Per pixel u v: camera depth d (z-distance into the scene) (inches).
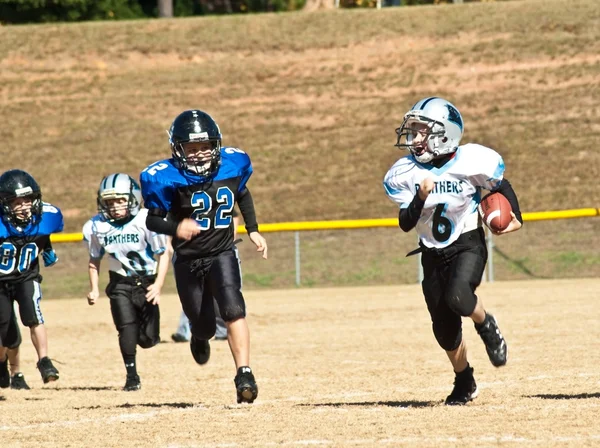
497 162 620.7
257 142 2947.8
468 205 622.5
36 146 2987.2
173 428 587.2
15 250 832.9
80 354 1162.0
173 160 668.1
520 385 751.1
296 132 2982.3
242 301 659.4
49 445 555.2
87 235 872.3
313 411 628.4
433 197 617.0
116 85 3250.5
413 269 2073.1
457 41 3299.7
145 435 570.3
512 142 2851.9
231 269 666.2
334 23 3437.5
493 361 617.0
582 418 570.3
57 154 2945.4
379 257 2153.1
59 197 2751.0
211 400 765.9
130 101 3171.8
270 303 1651.1
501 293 1643.7
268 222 2576.3
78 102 3176.7
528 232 2225.6
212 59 3339.1
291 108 3090.6
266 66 3282.5
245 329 655.8
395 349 1066.1
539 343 1042.7
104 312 1637.6
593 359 904.9
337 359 1003.3
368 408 638.5
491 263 1959.9
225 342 1213.1
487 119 2965.1
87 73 3307.1
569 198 2568.9
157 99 3171.8
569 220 2283.5
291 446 517.7
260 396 760.3
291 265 2124.8
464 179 617.3
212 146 657.6
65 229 2596.0
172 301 1786.4
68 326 1450.5
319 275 2065.7
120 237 859.4
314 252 2192.4
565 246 2159.2
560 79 3102.9
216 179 665.0
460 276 606.2
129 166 2881.4
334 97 3122.5
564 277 1989.4
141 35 3452.3
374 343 1123.9
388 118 3014.3
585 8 3373.5
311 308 1546.5
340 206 2625.5
